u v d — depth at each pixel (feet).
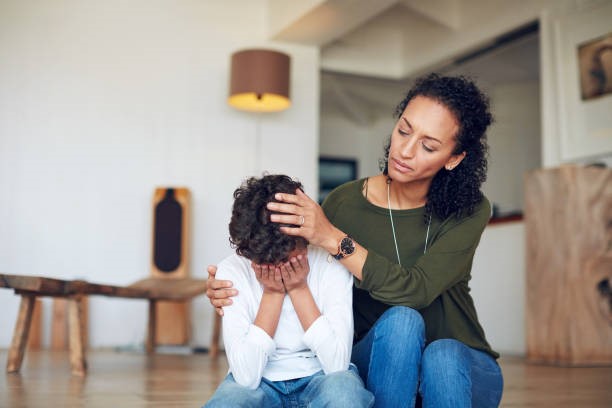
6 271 16.44
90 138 17.26
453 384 4.23
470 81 4.90
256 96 17.12
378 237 5.17
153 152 17.72
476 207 5.06
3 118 16.71
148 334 15.30
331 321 4.43
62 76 17.19
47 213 16.83
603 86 15.11
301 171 18.92
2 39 16.81
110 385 8.83
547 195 14.15
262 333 4.35
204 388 8.76
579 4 15.90
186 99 18.11
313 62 19.26
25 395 7.59
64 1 17.31
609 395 8.63
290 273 4.36
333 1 15.98
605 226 13.96
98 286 10.94
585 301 13.65
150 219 17.52
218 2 18.56
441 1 20.07
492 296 16.93
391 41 22.45
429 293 4.56
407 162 4.78
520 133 24.88
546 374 11.35
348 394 3.99
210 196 18.07
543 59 16.85
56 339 16.29
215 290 4.62
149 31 17.95
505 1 18.29
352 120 29.22
